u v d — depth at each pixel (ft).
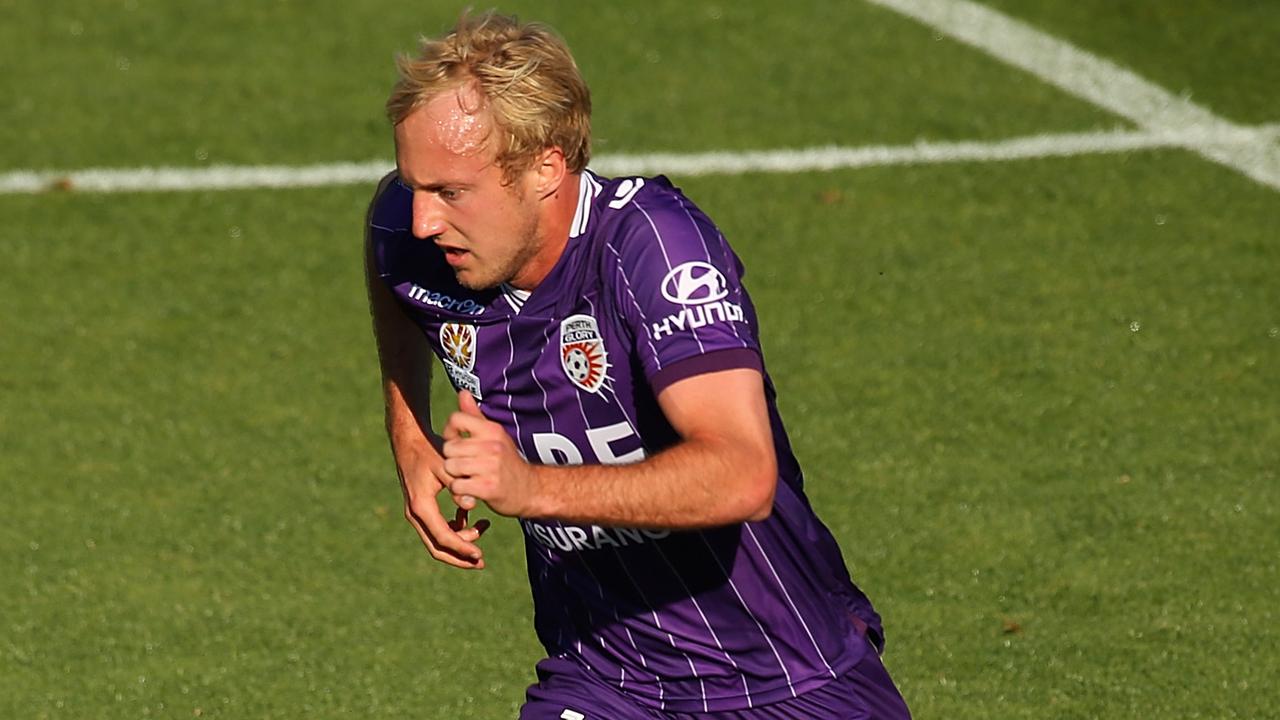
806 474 63.62
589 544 35.73
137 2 111.24
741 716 36.76
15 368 72.08
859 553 58.59
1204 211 84.58
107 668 53.06
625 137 93.30
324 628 55.06
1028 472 63.41
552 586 37.78
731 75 100.48
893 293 77.41
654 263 31.65
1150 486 62.23
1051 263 79.87
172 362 72.59
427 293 35.12
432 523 37.42
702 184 88.17
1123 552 58.23
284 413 68.59
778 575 35.55
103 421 68.08
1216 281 77.87
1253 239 81.71
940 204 85.92
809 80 99.71
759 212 85.30
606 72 100.73
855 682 36.86
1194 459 63.98
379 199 37.24
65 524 61.05
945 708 50.39
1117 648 53.11
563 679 38.06
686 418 30.71
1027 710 50.26
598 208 32.78
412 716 50.65
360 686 52.06
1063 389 69.10
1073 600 55.67
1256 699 50.44
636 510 29.99
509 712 50.80
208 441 66.59
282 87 100.01
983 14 107.96
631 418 33.65
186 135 94.48
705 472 29.96
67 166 91.04
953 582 56.90
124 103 98.22
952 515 60.75
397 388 39.32
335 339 74.49
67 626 55.21
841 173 89.15
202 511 61.87
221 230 84.48
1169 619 54.49
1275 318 74.43
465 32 31.48
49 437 66.85
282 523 61.11
